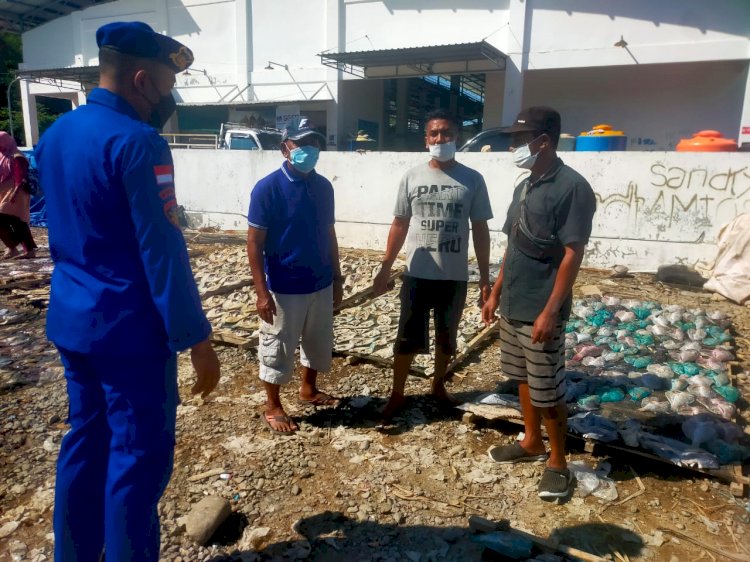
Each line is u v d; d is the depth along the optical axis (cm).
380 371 444
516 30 1480
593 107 1562
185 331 184
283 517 271
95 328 184
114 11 2119
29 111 2441
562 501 284
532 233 277
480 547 253
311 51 1805
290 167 329
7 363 446
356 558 246
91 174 177
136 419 191
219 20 1927
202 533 251
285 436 344
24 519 264
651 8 1345
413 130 2373
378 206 928
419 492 292
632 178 754
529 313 282
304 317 347
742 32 1283
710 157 711
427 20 1616
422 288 354
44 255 850
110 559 190
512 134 279
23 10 2366
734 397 386
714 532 263
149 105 200
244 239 1020
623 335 503
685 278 705
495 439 347
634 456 319
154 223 179
